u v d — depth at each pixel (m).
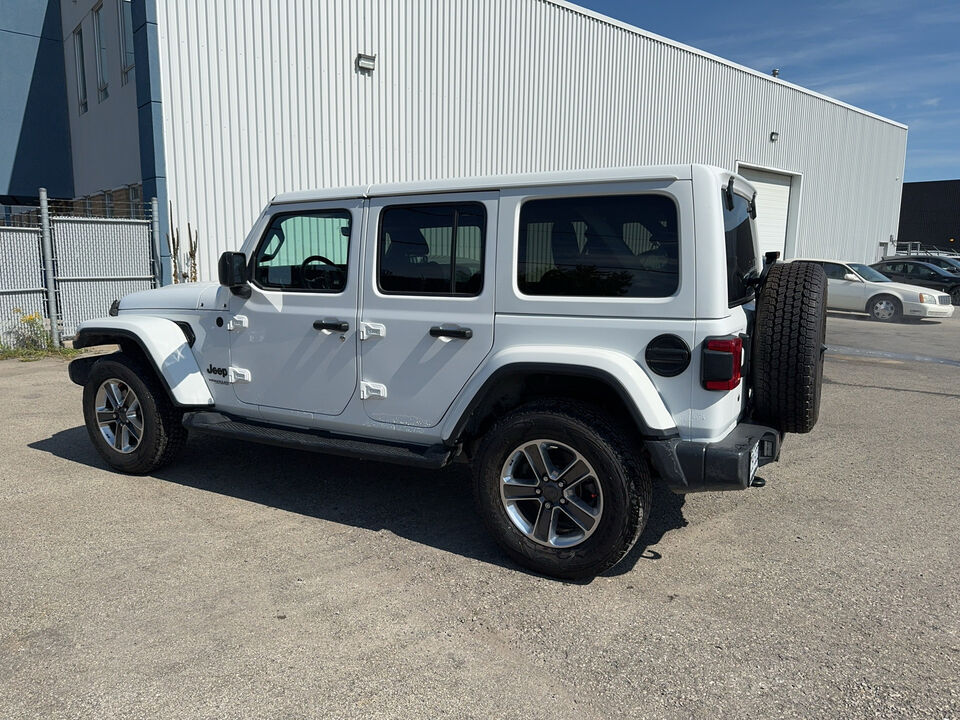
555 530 3.35
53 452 5.30
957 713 2.37
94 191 15.20
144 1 10.00
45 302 9.74
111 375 4.70
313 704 2.41
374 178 12.90
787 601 3.14
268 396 4.29
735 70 19.88
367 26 12.43
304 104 11.82
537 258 3.39
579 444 3.17
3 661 2.64
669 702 2.43
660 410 3.10
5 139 15.91
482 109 14.37
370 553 3.60
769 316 3.40
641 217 3.16
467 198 3.54
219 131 10.94
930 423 6.49
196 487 4.57
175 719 2.32
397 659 2.67
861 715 2.36
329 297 3.96
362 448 3.79
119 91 12.78
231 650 2.72
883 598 3.18
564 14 15.54
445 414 3.65
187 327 4.66
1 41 15.64
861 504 4.40
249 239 4.29
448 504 4.32
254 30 11.13
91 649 2.71
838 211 25.23
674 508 4.32
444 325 3.59
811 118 22.95
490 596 3.17
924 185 44.59
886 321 15.51
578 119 16.19
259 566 3.44
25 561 3.47
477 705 2.41
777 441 3.37
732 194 3.31
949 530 3.98
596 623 2.94
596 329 3.23
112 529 3.87
